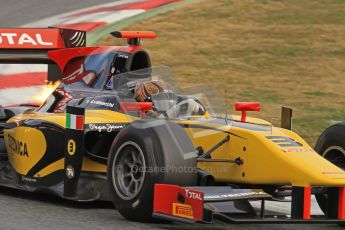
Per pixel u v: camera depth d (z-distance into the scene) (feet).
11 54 99.91
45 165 86.12
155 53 209.36
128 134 74.33
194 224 74.43
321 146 82.99
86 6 247.09
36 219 73.56
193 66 202.08
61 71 95.66
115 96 86.28
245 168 75.36
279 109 167.63
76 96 91.04
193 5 248.32
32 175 87.51
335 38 228.43
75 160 80.53
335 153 82.17
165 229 70.85
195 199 67.15
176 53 210.59
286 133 77.61
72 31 102.42
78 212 78.64
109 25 220.23
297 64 207.82
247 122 81.51
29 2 250.37
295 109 168.55
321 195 80.38
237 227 74.90
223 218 66.80
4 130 94.22
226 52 213.87
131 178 74.38
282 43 223.10
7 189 94.53
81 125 80.23
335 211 71.46
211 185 76.43
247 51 215.51
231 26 233.14
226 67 202.69
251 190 71.15
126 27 221.05
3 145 95.91
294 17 242.99
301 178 69.77
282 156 71.77
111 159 75.82
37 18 230.07
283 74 199.72
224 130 77.71
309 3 255.50
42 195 90.12
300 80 195.42
